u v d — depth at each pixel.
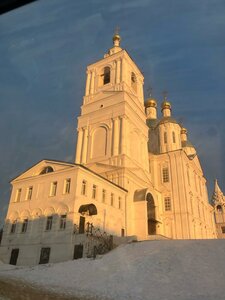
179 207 48.25
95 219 31.55
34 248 29.80
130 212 38.47
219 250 17.52
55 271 18.06
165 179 51.91
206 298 11.60
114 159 42.00
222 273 14.28
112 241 27.67
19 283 15.56
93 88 52.69
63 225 29.19
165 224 47.88
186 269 15.45
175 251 18.56
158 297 12.27
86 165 43.47
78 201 30.00
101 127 46.78
